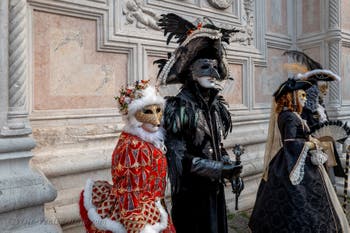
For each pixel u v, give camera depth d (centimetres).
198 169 167
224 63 199
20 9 210
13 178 194
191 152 177
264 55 471
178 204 192
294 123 255
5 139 197
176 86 248
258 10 464
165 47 353
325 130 256
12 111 205
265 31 473
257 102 469
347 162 298
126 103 158
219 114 198
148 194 150
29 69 264
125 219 142
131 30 330
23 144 203
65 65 289
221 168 167
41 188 200
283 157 257
